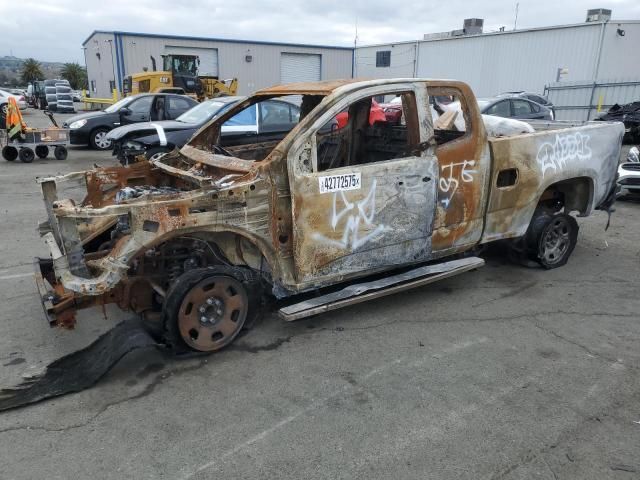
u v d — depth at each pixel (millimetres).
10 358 3852
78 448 2881
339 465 2746
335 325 4367
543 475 2674
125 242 3463
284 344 4043
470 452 2842
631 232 7246
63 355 3893
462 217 4668
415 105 4227
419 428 3045
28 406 3264
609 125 5695
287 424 3080
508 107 13734
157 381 3543
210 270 3762
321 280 4047
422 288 5176
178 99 14906
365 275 4324
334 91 3938
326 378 3572
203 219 3584
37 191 9766
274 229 3814
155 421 3113
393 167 4121
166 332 3689
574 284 5277
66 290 3770
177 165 4848
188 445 2904
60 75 89188
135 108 14859
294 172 3715
